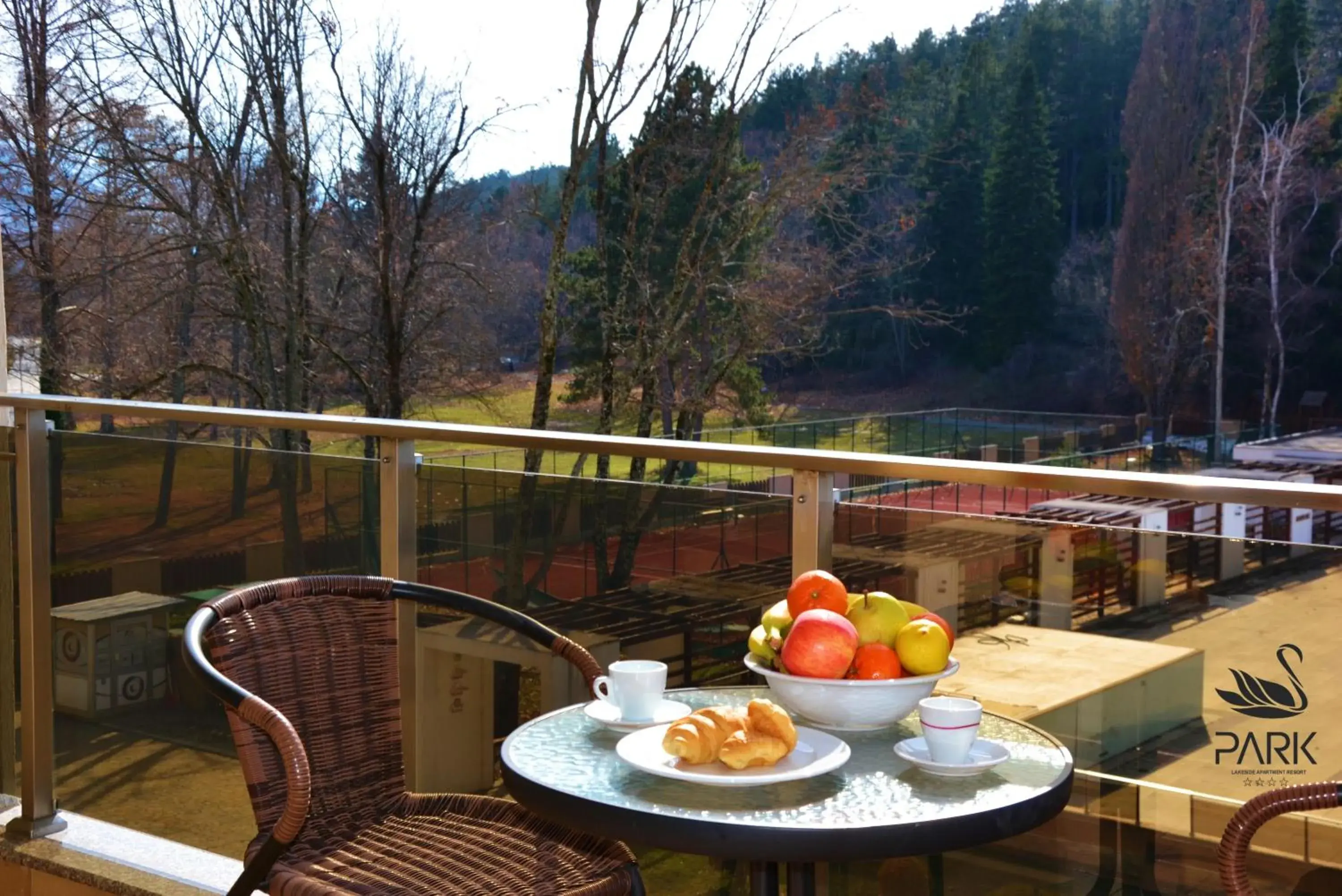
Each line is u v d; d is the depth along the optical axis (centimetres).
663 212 1277
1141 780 166
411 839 175
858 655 157
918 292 2041
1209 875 160
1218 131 2547
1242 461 2500
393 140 1265
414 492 242
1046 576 174
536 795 138
